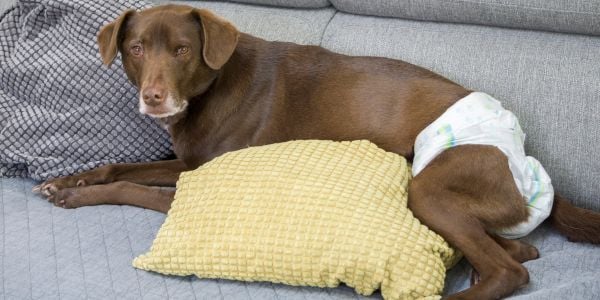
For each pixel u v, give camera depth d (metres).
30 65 2.62
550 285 1.91
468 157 2.00
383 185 2.01
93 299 1.91
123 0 2.62
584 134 2.24
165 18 2.19
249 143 2.37
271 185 1.99
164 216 2.29
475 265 1.91
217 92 2.35
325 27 2.70
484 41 2.41
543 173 2.08
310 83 2.37
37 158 2.51
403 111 2.24
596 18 2.18
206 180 2.09
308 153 2.10
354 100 2.30
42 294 1.94
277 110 2.36
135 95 2.51
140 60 2.23
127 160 2.57
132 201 2.34
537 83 2.30
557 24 2.27
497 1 2.32
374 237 1.82
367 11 2.62
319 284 1.85
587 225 2.08
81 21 2.59
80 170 2.52
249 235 1.90
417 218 1.99
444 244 1.94
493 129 2.05
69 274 2.01
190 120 2.38
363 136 2.28
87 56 2.56
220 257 1.91
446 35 2.47
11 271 2.04
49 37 2.68
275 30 2.73
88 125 2.52
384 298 1.81
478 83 2.39
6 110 2.67
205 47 2.16
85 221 2.27
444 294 1.94
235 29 2.20
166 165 2.50
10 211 2.34
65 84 2.54
